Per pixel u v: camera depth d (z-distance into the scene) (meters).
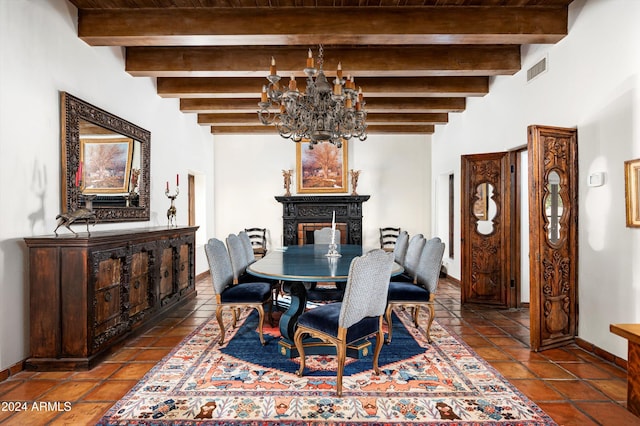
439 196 6.95
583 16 3.07
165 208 5.11
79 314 2.73
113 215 3.77
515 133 4.22
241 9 3.22
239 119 6.40
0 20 2.49
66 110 3.06
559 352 3.08
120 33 3.26
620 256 2.76
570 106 3.26
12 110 2.59
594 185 2.98
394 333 3.59
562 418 2.08
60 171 3.05
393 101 5.61
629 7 2.62
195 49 4.08
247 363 2.86
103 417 2.09
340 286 4.16
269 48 4.07
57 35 3.01
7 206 2.56
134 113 4.29
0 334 2.52
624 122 2.69
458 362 2.86
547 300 3.14
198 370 2.72
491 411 2.15
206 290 5.65
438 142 6.95
